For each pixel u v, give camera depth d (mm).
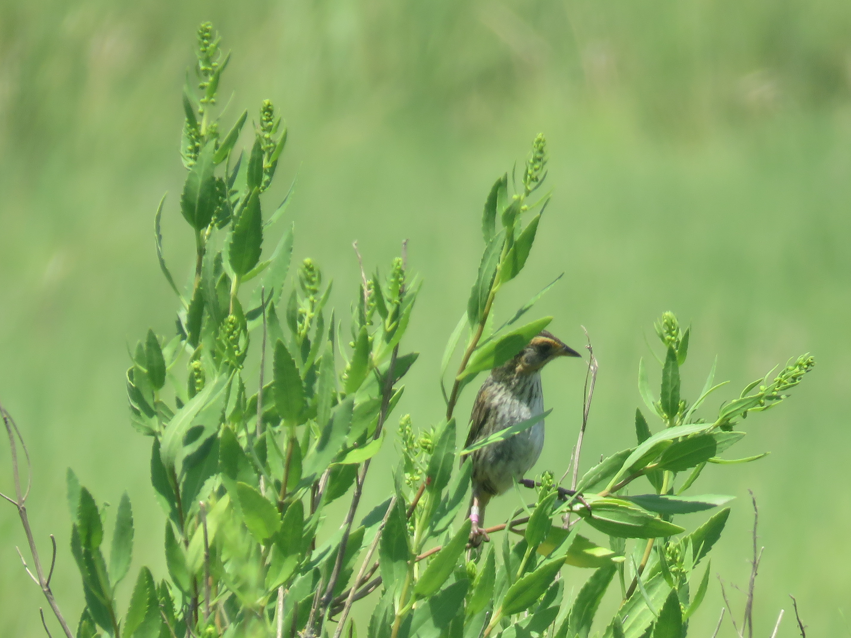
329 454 3338
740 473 12711
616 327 16844
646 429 4262
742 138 27625
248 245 3916
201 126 4238
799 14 29812
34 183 22266
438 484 3686
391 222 21391
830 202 22469
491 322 4059
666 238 20766
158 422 3811
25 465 11688
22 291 17391
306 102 27156
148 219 20875
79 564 3361
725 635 9727
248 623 3295
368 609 9164
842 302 17938
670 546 4094
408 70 28594
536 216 3838
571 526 4273
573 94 29000
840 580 10461
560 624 4230
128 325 16656
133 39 25266
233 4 27203
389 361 3846
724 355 15977
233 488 3297
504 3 29469
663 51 29062
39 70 23781
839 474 12680
